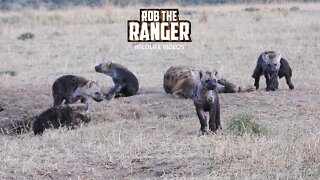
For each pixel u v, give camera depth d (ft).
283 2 416.26
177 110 120.98
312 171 77.92
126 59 200.34
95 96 124.98
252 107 118.52
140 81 162.20
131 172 82.84
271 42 216.33
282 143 89.45
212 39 228.84
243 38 226.17
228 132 97.04
